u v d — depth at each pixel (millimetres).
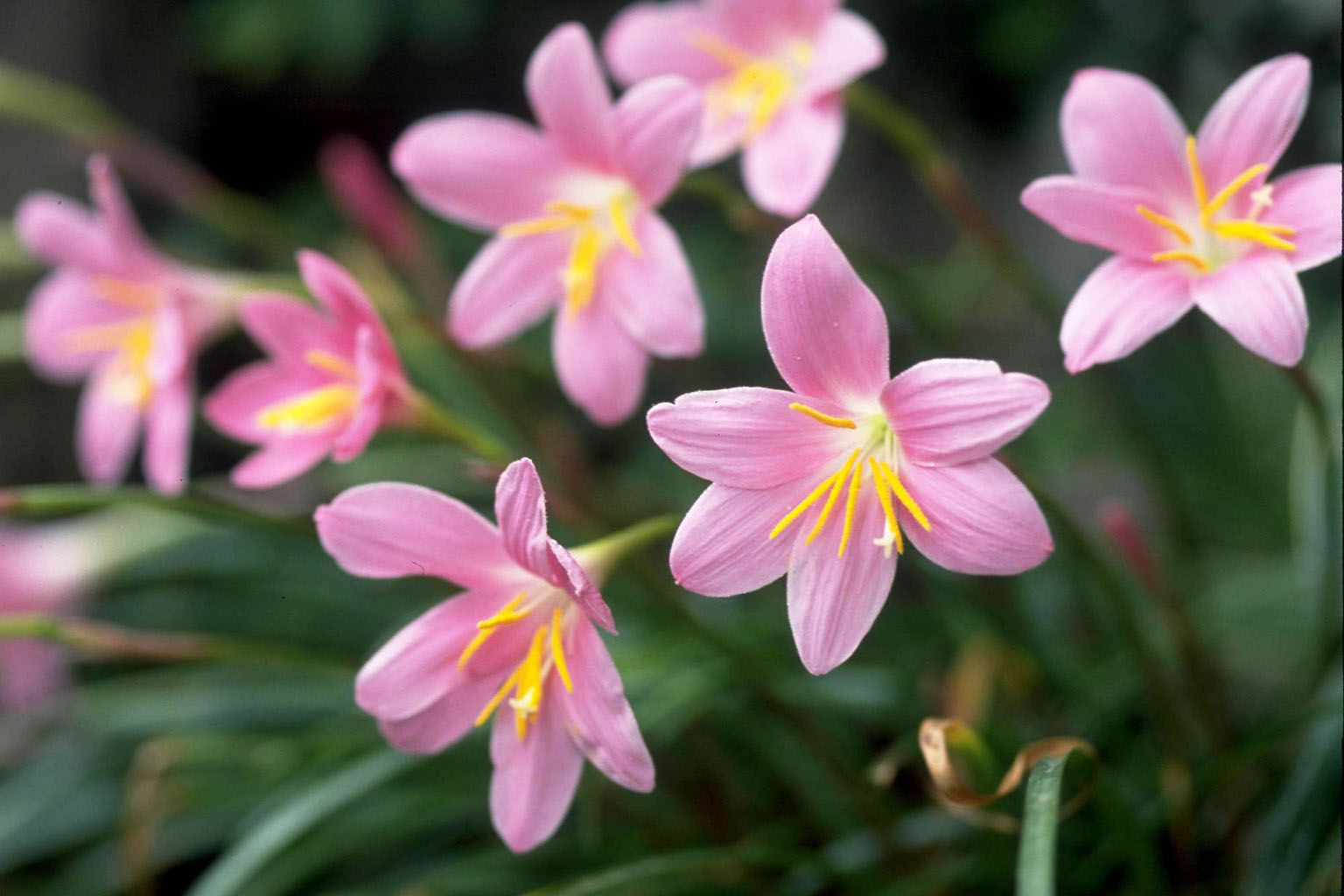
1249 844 551
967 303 795
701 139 540
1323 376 593
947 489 459
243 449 699
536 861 572
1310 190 477
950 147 1034
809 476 466
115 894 616
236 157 1136
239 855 526
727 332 878
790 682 561
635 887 536
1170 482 618
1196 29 853
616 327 520
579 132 514
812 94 523
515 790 473
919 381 458
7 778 664
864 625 464
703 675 547
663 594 503
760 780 595
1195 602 617
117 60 986
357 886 605
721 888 547
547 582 472
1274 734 511
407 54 1135
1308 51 799
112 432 589
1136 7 882
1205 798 526
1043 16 928
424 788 580
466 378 630
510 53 1136
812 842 573
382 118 1184
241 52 1012
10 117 874
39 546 622
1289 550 724
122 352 588
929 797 576
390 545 468
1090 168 486
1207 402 781
